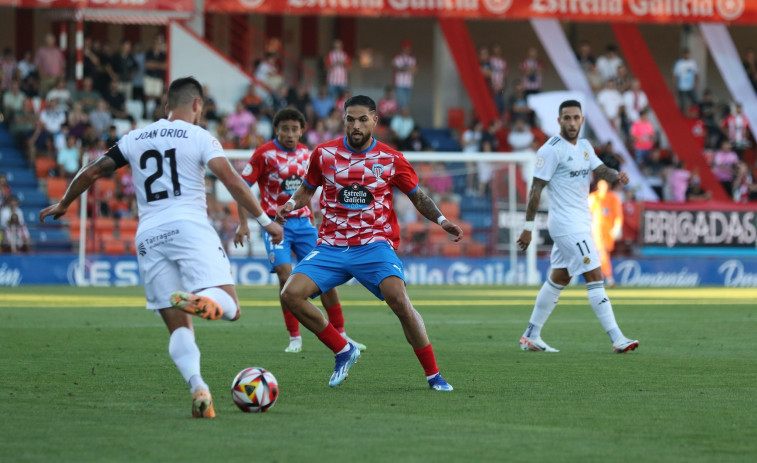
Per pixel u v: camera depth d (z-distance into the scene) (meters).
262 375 17.08
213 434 14.95
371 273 20.16
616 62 91.62
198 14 86.06
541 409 17.58
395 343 30.17
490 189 78.56
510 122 87.31
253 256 72.25
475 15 83.69
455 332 34.16
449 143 88.44
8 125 79.44
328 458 13.27
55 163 76.56
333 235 20.42
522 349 28.25
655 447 14.17
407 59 88.50
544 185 27.98
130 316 40.34
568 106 27.88
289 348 27.64
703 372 23.08
